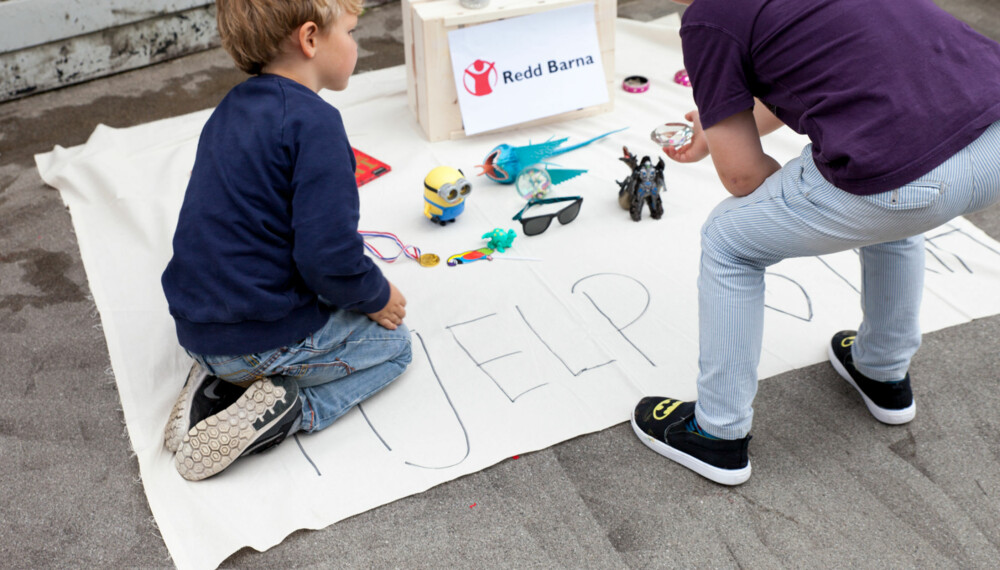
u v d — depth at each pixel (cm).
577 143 294
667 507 167
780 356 204
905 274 165
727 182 145
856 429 184
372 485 171
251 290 159
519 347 207
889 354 176
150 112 329
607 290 225
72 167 281
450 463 176
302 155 154
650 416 179
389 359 192
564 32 291
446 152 290
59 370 204
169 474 173
